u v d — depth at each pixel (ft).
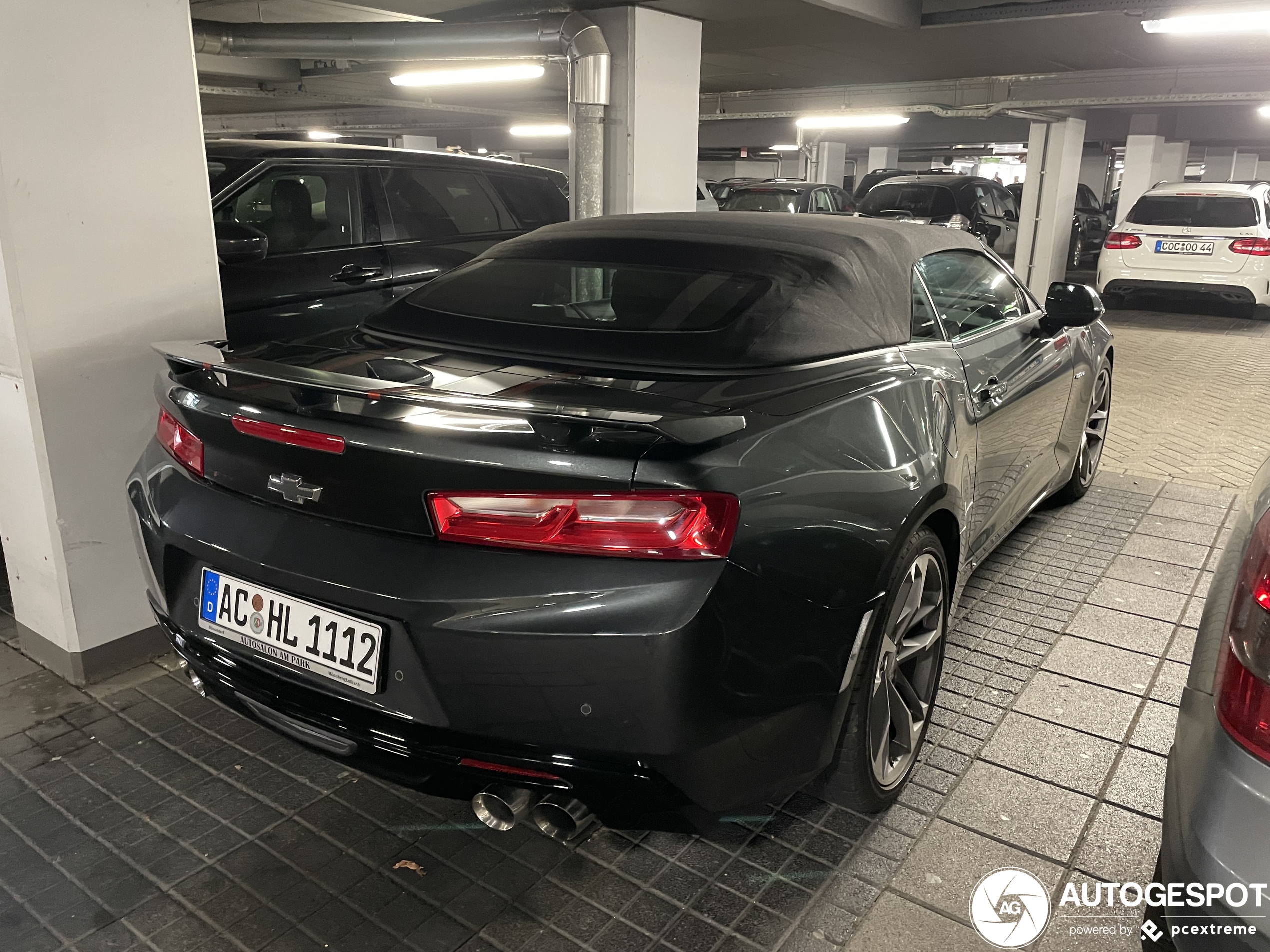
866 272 8.27
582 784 5.57
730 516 5.42
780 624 5.76
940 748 8.45
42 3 8.20
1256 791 4.42
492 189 17.83
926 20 26.25
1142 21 24.45
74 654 9.46
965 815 7.59
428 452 5.56
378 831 7.48
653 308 7.61
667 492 5.29
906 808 7.66
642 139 19.95
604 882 6.90
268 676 6.39
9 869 7.04
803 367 6.96
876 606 6.51
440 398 5.49
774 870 6.99
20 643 10.32
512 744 5.61
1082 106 38.91
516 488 5.42
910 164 121.60
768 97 47.83
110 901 6.73
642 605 5.28
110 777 8.13
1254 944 4.32
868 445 6.75
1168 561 12.67
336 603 5.89
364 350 7.52
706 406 6.15
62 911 6.63
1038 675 9.70
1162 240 37.42
